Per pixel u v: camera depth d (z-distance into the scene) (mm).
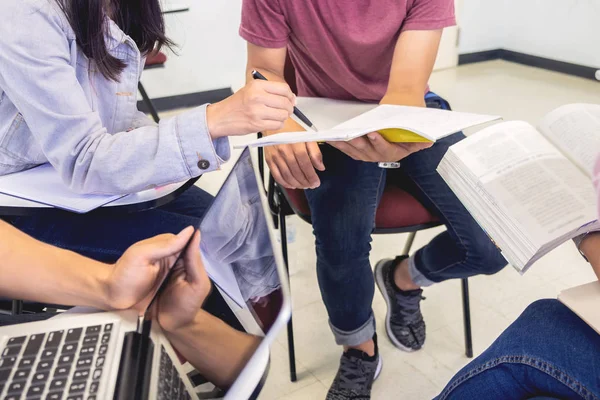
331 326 1221
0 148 906
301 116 1063
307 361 1383
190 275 562
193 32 3096
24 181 906
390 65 1312
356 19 1213
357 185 1103
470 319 1410
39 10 810
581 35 3510
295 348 1423
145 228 973
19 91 824
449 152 833
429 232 1911
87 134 855
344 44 1245
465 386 749
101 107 998
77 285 615
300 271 1719
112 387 476
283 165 1067
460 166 803
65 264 639
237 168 746
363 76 1323
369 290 1157
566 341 667
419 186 1179
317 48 1265
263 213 586
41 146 868
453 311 1527
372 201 1107
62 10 843
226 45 3213
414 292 1371
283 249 1344
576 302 615
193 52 3152
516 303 1543
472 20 3904
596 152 761
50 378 487
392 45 1269
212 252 576
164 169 864
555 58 3742
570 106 864
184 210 1137
